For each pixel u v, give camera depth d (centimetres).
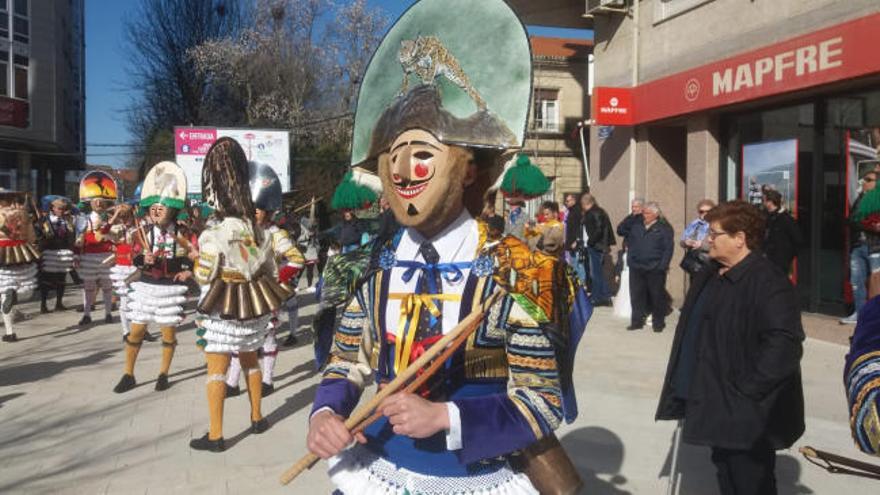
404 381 198
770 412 317
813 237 959
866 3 821
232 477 454
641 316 980
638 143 1300
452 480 206
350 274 236
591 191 1481
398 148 217
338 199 559
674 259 1275
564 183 2591
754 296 324
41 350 852
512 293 204
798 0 920
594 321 1045
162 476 455
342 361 234
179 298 661
